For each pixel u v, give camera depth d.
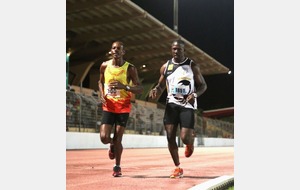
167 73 5.29
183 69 5.21
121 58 5.41
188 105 5.17
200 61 32.62
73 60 28.59
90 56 27.92
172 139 5.29
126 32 23.62
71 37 23.58
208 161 10.15
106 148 19.03
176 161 5.39
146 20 22.14
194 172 6.46
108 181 4.91
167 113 5.29
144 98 35.22
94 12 20.30
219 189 4.22
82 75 28.67
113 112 5.41
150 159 10.93
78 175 5.84
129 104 5.50
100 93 5.53
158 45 27.50
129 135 21.27
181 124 5.19
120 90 5.39
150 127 25.94
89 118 19.70
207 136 33.72
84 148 17.56
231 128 40.44
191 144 5.21
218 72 36.44
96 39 24.47
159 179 5.18
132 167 7.71
